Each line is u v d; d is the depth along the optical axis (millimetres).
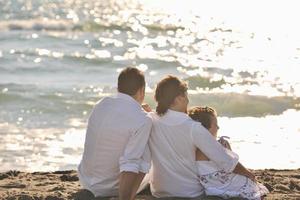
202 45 46562
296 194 11406
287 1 75500
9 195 11250
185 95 10414
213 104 27578
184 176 10414
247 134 21578
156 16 62500
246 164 17641
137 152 10141
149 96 28172
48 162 18344
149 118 10250
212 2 76125
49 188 12062
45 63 38188
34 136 21672
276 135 21469
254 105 26938
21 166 17828
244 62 39375
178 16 62781
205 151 10203
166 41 48250
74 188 11969
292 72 35781
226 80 33469
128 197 9984
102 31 52531
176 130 10281
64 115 25750
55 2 70812
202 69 36844
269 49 44656
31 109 26688
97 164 10500
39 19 57531
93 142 10461
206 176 10359
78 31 52250
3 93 28797
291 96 28500
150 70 37156
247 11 67000
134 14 63812
